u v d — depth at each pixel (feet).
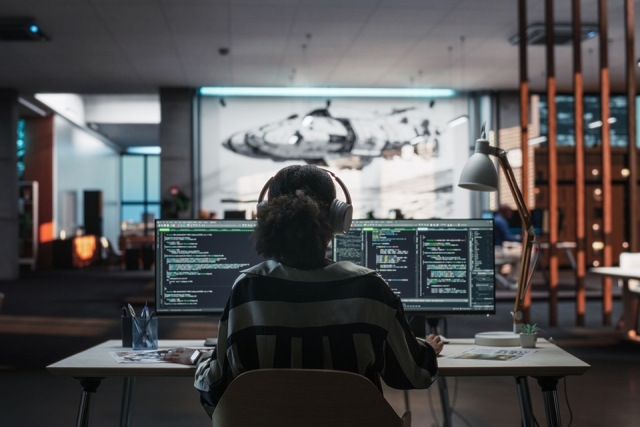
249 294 5.10
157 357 6.99
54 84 43.83
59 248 56.95
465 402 13.41
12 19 29.55
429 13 29.32
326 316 5.02
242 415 4.84
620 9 28.76
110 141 73.51
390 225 8.17
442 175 46.37
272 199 5.44
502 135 46.42
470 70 40.32
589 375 16.11
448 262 8.20
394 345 5.22
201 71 40.27
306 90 45.70
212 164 45.52
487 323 24.88
